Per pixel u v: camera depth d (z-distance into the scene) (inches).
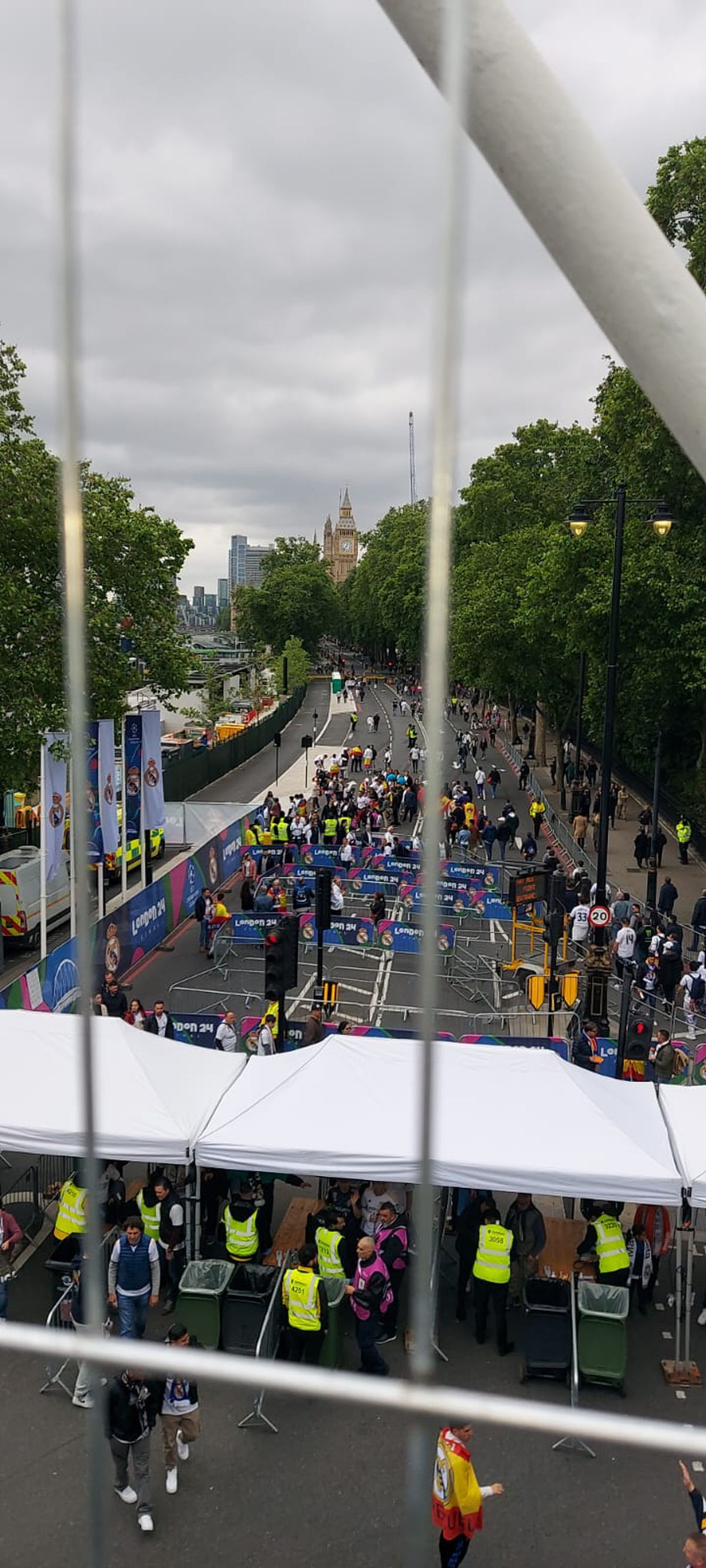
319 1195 495.5
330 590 5398.6
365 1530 300.4
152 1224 408.8
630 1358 385.1
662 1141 406.0
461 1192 471.5
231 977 832.3
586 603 1184.8
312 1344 366.3
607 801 700.7
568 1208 488.4
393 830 1469.0
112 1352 65.7
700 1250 462.0
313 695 4143.7
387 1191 433.4
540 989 712.4
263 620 5236.2
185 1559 289.3
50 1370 364.2
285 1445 337.1
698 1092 446.9
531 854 1253.7
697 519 1127.6
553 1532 301.7
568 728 2034.9
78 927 68.5
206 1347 376.2
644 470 1115.3
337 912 902.4
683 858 1269.7
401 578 3590.1
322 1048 451.8
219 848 1083.3
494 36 65.9
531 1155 380.8
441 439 60.0
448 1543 272.7
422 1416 62.7
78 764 67.5
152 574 1119.6
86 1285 68.0
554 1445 337.4
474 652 1796.3
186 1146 396.5
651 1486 321.1
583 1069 457.4
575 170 67.4
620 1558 292.2
